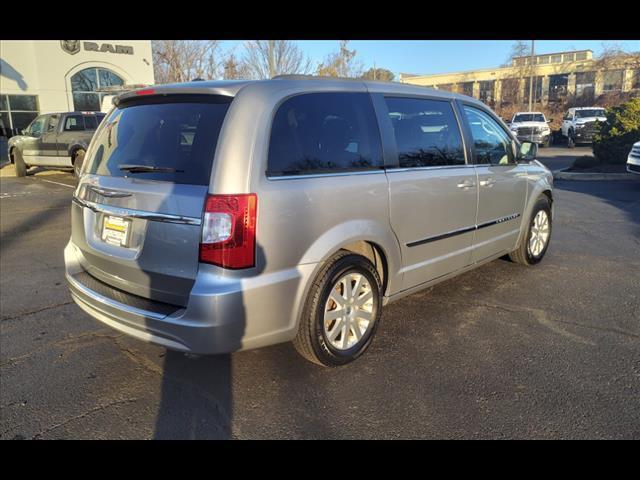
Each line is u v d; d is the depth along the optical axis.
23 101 23.89
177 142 3.02
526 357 3.58
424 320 4.23
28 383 3.31
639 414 2.90
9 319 4.37
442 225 4.07
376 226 3.44
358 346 3.51
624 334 3.93
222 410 3.01
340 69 27.41
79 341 3.93
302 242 3.00
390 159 3.62
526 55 39.81
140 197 3.00
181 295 2.87
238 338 2.81
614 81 38.41
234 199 2.72
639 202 9.69
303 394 3.16
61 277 5.57
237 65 27.06
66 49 24.53
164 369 3.49
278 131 2.97
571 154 21.50
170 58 31.62
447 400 3.07
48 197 11.45
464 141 4.36
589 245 6.61
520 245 5.46
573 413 2.91
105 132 3.56
